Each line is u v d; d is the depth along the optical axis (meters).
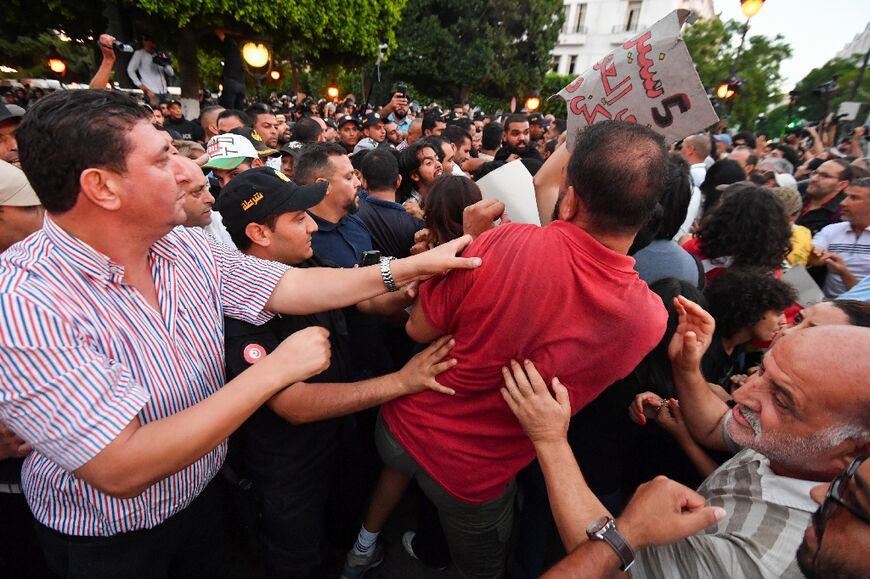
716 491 1.02
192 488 1.21
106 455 0.82
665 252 1.95
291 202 1.44
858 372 0.72
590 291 0.99
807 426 0.77
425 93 25.80
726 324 1.67
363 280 1.19
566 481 1.00
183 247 1.13
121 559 1.16
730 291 1.66
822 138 11.01
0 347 0.77
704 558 0.86
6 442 1.16
